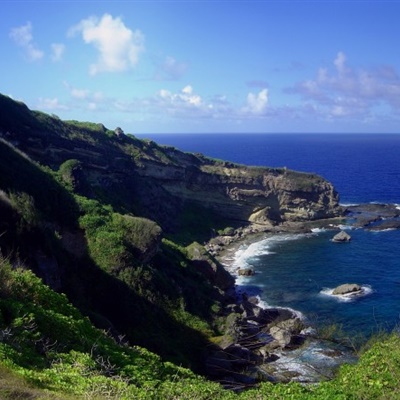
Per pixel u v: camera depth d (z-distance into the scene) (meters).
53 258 39.56
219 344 44.44
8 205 38.22
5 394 11.14
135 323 42.75
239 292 63.12
